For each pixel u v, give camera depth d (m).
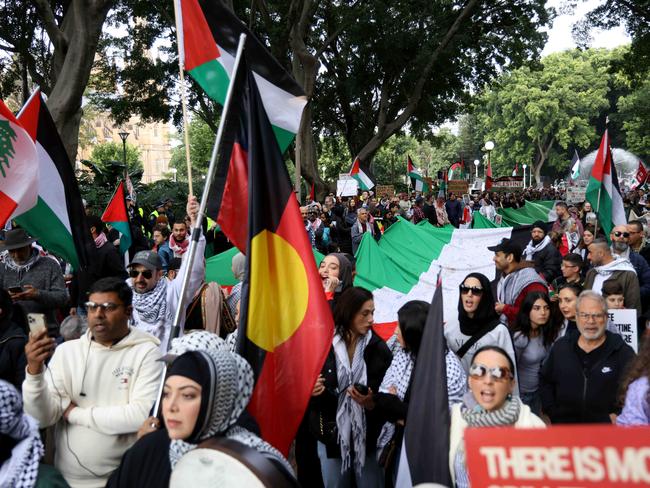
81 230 6.11
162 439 2.79
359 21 32.38
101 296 3.82
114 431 3.69
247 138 4.40
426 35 33.91
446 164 117.88
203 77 5.12
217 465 2.28
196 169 67.94
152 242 15.25
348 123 40.34
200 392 2.46
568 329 5.77
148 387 3.82
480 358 3.34
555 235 12.70
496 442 1.85
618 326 5.99
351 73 36.75
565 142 93.94
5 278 6.39
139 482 2.73
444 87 36.38
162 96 35.91
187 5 5.06
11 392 2.59
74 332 4.71
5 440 2.63
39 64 29.66
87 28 16.11
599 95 92.19
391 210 24.36
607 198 10.30
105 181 28.14
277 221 4.02
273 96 5.11
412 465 3.19
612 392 4.69
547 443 1.82
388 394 4.27
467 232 13.19
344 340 4.61
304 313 3.86
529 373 5.74
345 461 4.46
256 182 4.04
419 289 10.91
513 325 5.79
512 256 7.10
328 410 4.54
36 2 16.59
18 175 5.39
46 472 2.80
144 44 35.25
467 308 4.96
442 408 3.14
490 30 35.16
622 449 1.78
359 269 10.88
